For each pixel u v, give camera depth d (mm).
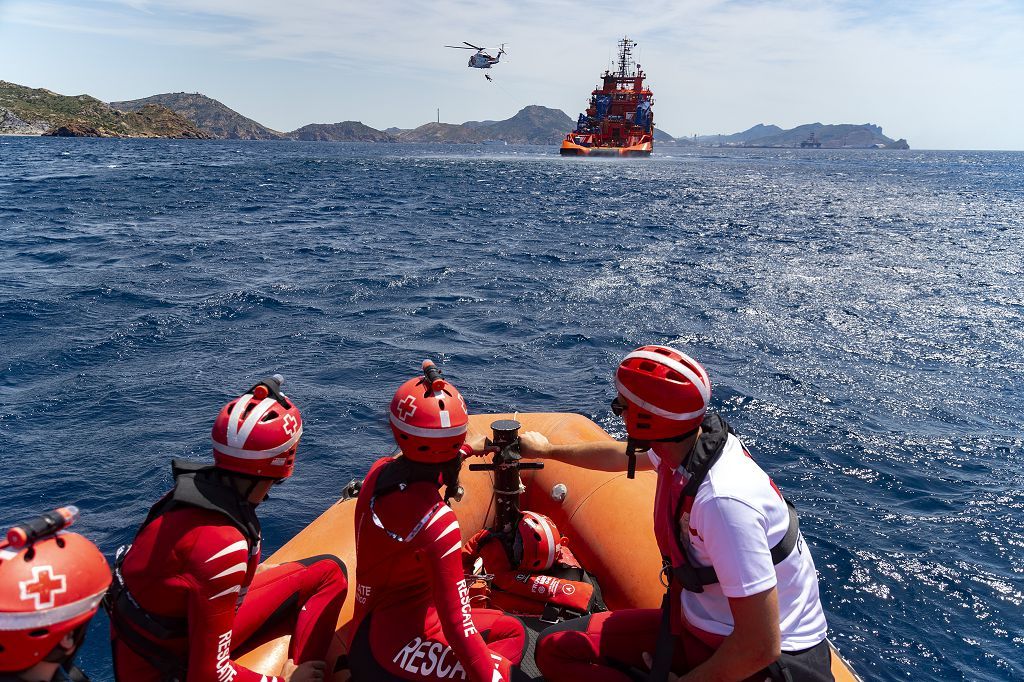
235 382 9055
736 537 1966
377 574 2277
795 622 2096
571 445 3002
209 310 12562
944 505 6457
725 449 2104
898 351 11055
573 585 3135
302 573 2668
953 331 12211
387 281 15867
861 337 11812
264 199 35281
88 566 1591
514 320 12719
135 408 8109
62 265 16375
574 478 3779
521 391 9148
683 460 2146
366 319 12508
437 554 2146
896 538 5902
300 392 8844
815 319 13000
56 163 59719
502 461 3066
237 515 2039
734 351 10984
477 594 3131
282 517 6051
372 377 9500
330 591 2725
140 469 6730
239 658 2510
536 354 10727
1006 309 13914
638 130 113500
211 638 1990
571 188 47906
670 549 2193
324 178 52312
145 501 6215
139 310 12367
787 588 2078
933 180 69500
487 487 3740
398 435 2193
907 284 16484
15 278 14586
